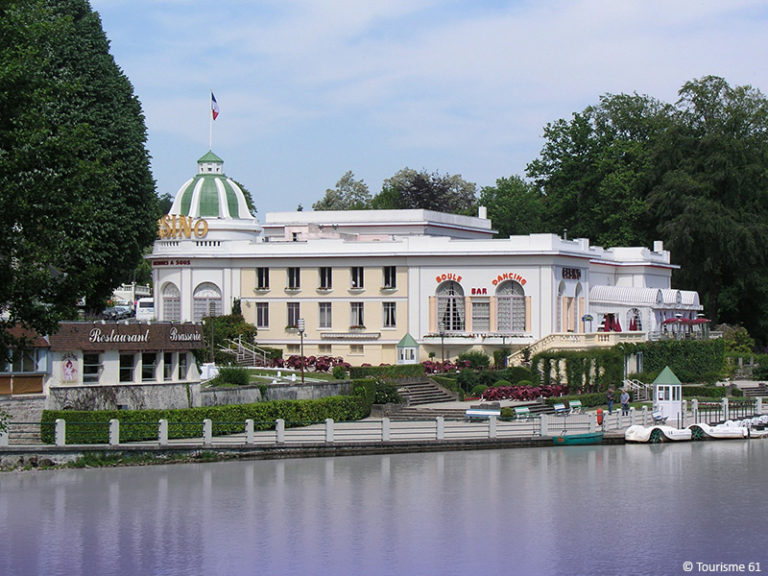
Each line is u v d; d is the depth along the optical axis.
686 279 129.12
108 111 84.06
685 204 123.62
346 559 45.31
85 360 65.56
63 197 51.47
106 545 47.09
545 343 92.19
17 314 51.09
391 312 98.56
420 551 46.47
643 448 72.69
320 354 99.81
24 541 47.59
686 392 95.88
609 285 115.19
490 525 50.78
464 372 88.06
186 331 70.31
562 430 73.06
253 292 101.31
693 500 56.03
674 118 131.62
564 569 44.16
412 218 110.56
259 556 45.69
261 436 68.62
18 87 49.97
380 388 80.50
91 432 63.00
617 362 92.06
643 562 45.16
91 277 53.56
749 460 68.00
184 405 69.69
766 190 128.50
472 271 96.69
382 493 57.09
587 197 139.88
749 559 45.50
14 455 60.66
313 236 104.81
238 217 110.19
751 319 134.88
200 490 57.25
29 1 54.50
